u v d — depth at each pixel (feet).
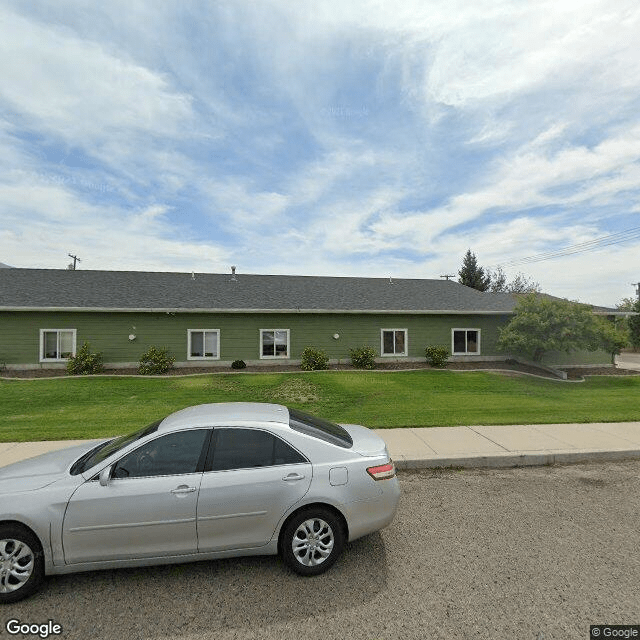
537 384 49.88
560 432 27.22
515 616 10.33
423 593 11.30
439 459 22.17
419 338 64.39
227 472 12.45
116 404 37.19
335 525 12.48
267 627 10.06
